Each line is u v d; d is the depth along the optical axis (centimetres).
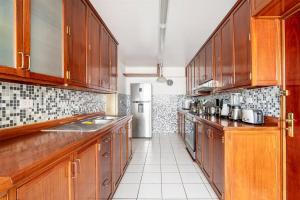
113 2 276
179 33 392
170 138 665
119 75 624
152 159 442
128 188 300
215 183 277
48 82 175
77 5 227
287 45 215
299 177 200
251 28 223
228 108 360
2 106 167
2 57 124
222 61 325
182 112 615
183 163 414
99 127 227
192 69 595
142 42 452
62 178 131
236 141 227
